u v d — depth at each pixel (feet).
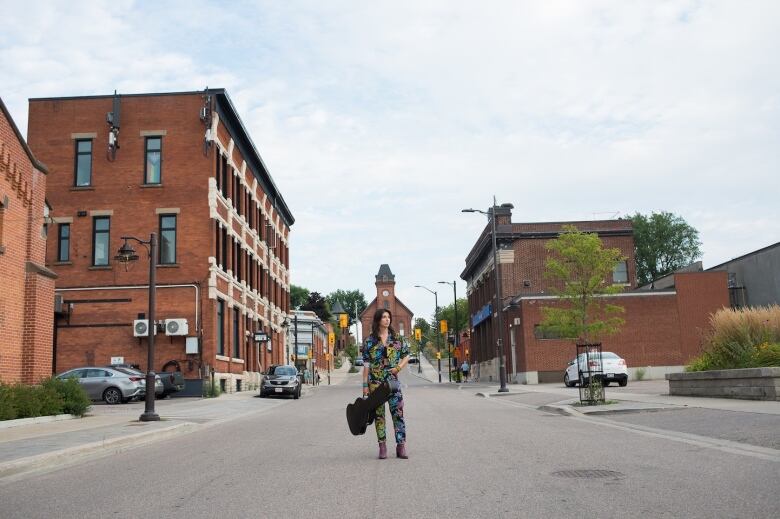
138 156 118.62
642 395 74.49
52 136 119.24
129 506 23.65
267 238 175.94
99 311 115.44
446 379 261.44
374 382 32.32
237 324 138.41
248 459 35.01
